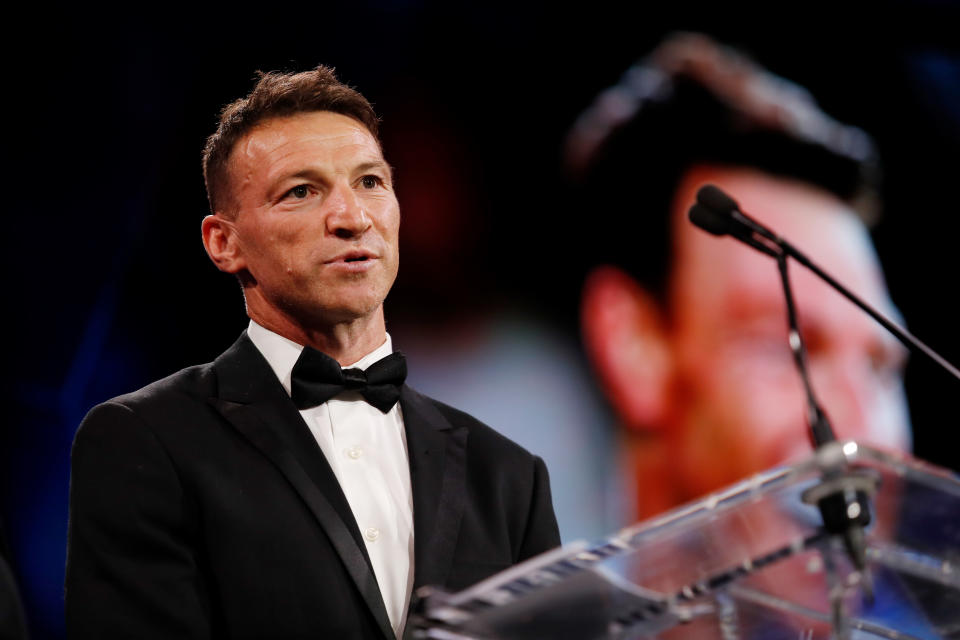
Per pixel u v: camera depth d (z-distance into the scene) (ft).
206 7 47.50
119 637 19.77
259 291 24.25
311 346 24.04
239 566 20.71
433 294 49.70
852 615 16.48
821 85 54.39
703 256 52.26
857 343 52.85
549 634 15.02
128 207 46.93
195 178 47.50
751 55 53.93
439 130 50.26
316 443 22.66
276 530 21.13
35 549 46.16
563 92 52.03
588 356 51.03
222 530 20.98
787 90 54.03
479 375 49.83
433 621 14.55
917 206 54.24
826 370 52.37
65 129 46.55
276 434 22.44
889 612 16.46
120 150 46.93
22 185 46.24
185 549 20.85
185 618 20.03
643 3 53.26
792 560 14.92
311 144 23.71
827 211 53.42
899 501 14.60
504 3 51.72
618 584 14.46
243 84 47.60
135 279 46.91
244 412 22.66
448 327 49.67
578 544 14.05
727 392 51.80
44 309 46.39
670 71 53.16
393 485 23.26
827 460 13.92
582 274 51.39
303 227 23.20
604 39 52.70
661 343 51.67
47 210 46.50
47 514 46.26
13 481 46.14
